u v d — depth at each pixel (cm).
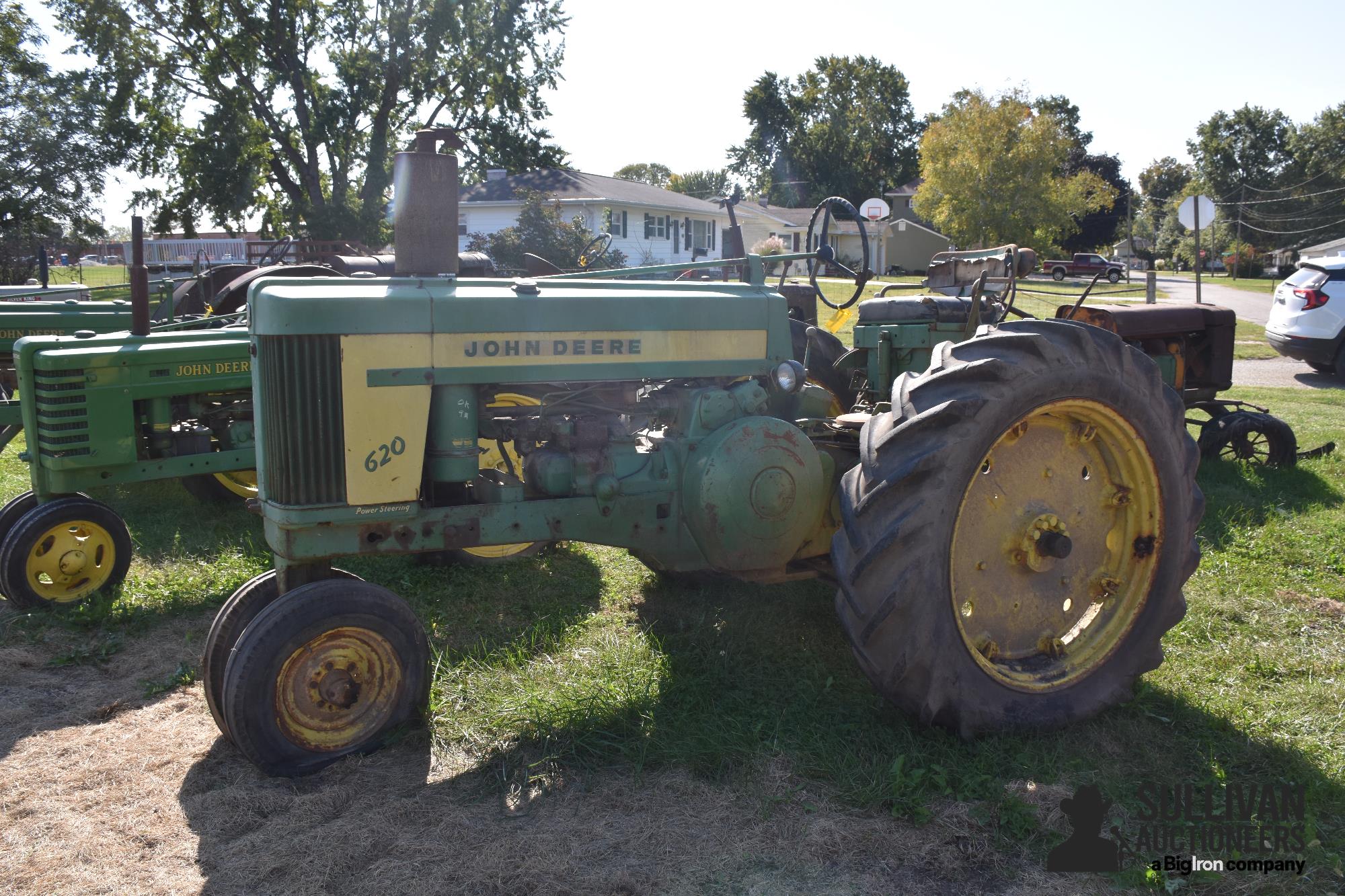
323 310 291
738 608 425
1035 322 323
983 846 254
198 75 2528
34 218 2608
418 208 327
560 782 288
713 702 333
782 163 6412
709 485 345
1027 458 322
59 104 2594
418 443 308
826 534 389
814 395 429
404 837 259
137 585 471
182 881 243
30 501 479
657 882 240
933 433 291
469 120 2825
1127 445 324
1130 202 6216
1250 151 7375
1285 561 486
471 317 312
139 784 292
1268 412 721
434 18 2589
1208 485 641
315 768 293
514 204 3195
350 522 303
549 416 351
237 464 520
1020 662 323
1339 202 6631
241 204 2592
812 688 341
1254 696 338
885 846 254
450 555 486
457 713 325
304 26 2569
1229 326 751
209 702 307
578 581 470
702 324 357
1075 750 302
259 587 310
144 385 485
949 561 291
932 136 3697
